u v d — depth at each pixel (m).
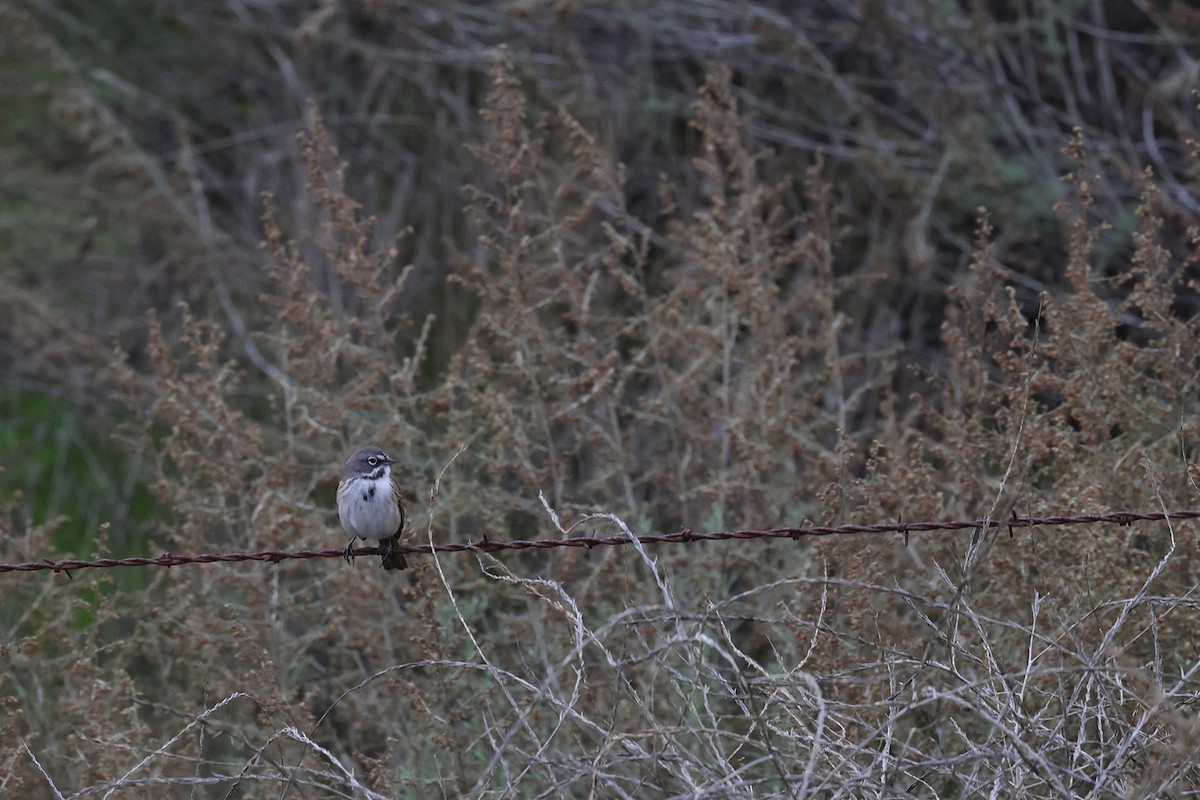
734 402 12.84
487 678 10.71
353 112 20.73
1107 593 9.51
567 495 12.49
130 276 20.67
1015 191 16.33
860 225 17.77
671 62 18.78
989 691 7.65
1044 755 7.36
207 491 13.20
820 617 8.17
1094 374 10.51
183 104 22.30
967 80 17.25
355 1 19.08
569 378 12.61
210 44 21.88
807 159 17.84
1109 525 9.84
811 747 7.49
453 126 20.00
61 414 19.39
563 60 17.17
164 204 18.84
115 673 10.72
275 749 10.40
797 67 17.28
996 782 7.32
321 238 12.81
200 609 11.45
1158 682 7.45
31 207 20.98
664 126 18.22
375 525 9.76
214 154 21.86
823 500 10.49
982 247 13.27
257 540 11.64
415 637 10.24
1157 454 10.22
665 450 13.94
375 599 11.30
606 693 10.41
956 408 11.08
